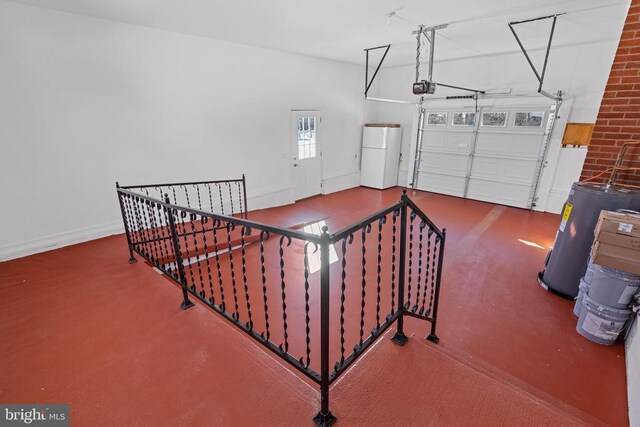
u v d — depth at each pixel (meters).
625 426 1.79
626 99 2.66
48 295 2.50
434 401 1.43
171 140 4.43
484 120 6.55
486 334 2.62
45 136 3.38
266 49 5.32
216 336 1.94
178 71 4.31
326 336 1.22
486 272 3.73
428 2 3.04
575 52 5.24
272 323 2.88
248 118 5.34
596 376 2.16
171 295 2.48
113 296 2.47
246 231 1.48
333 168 7.55
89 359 1.75
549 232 5.03
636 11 2.49
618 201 2.60
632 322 2.34
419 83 3.98
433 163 7.57
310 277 3.69
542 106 5.75
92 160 3.76
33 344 1.90
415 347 1.79
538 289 3.33
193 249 3.89
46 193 3.48
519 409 1.40
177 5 3.12
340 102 7.19
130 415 1.39
